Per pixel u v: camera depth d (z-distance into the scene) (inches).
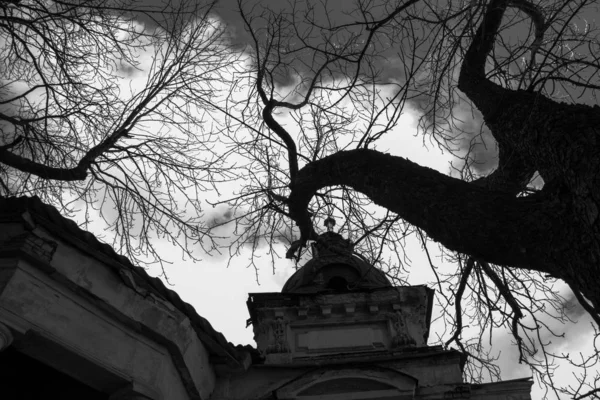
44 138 348.8
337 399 385.1
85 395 349.7
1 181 339.9
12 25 339.0
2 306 263.7
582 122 163.2
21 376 350.9
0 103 334.6
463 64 250.8
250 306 464.1
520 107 202.8
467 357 326.6
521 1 245.4
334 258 538.3
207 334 354.0
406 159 211.3
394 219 257.4
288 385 386.6
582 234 144.5
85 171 346.3
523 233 157.6
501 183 241.4
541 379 272.8
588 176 147.5
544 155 173.2
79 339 289.0
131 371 303.1
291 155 291.1
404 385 387.9
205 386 366.0
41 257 281.3
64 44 352.2
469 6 211.0
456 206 173.8
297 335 456.8
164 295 327.0
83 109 355.6
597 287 138.3
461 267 297.9
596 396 193.9
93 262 303.4
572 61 186.5
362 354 428.8
